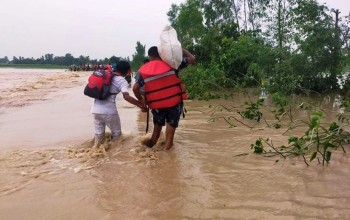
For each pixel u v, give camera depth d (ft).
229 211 11.59
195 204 12.17
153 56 19.16
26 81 92.48
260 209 11.65
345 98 38.83
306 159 16.40
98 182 14.42
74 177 15.02
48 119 28.55
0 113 32.14
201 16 94.79
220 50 57.82
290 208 11.62
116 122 20.30
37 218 11.51
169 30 18.80
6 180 14.76
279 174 14.65
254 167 15.64
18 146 19.92
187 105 35.76
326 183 13.53
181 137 21.36
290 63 42.60
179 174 15.10
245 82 46.98
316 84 44.57
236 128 23.76
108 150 18.84
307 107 31.37
